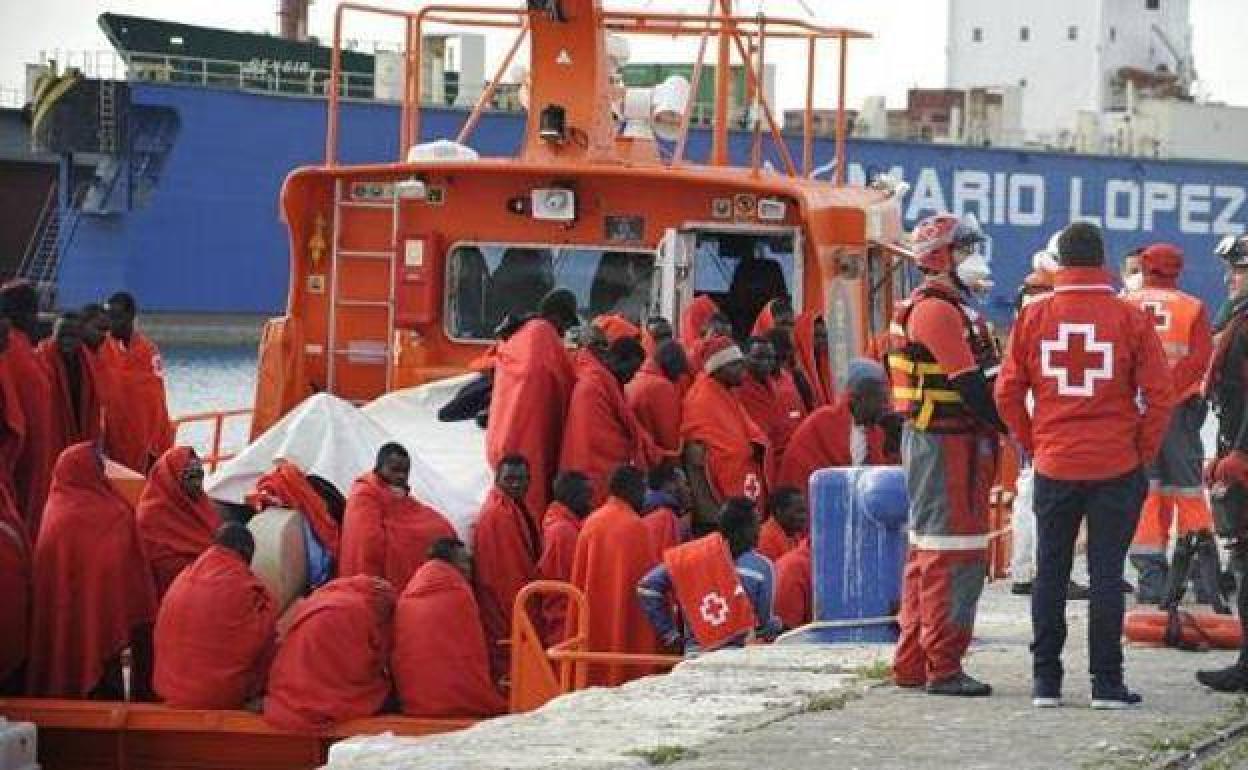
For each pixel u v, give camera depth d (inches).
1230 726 488.7
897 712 507.2
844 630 646.5
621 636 665.6
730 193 900.0
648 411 765.9
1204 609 735.7
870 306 978.7
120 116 3449.8
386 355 928.3
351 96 3572.8
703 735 478.3
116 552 682.8
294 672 641.0
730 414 772.0
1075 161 3964.1
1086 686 544.1
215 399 2474.2
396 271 924.6
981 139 4234.7
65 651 679.7
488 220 922.7
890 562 645.3
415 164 914.7
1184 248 4035.4
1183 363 720.3
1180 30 4835.1
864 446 782.5
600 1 940.0
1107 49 4810.5
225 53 3718.0
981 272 1015.6
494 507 700.0
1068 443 506.3
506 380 753.0
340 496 708.0
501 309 924.0
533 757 452.4
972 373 522.0
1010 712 506.3
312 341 931.3
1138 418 508.4
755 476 773.9
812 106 1053.8
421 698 645.3
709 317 866.8
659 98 1008.9
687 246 898.1
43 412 788.0
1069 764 441.1
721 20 1002.1
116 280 3491.6
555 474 756.0
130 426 908.6
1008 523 1004.6
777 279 900.0
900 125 4399.6
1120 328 504.4
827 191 940.6
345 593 646.5
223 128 3454.7
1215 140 4372.5
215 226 3484.3
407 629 648.4
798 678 563.2
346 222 929.5
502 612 695.1
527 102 991.0
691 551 650.8
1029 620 731.4
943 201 3895.2
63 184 3548.2
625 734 481.4
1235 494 544.7
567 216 912.9
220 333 3503.9
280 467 698.8
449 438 805.2
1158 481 735.7
